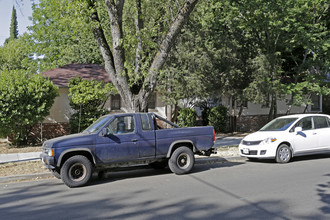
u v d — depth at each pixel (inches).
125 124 343.0
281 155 409.7
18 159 475.5
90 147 321.4
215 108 837.2
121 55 436.8
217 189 280.7
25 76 607.5
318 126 441.4
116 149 331.6
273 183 297.1
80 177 315.6
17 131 617.6
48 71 800.3
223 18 760.3
